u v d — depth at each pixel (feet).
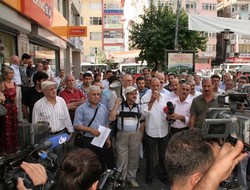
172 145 4.15
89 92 14.56
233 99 4.71
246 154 3.69
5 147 14.37
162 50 62.49
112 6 209.87
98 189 6.34
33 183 5.06
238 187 8.25
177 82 19.53
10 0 22.20
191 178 3.89
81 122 14.49
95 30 205.46
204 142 4.05
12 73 16.62
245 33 18.80
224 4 183.62
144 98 16.56
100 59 182.19
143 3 145.79
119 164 15.40
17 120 15.25
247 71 51.11
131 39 66.80
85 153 5.20
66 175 4.93
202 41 63.72
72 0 75.10
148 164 16.25
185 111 16.43
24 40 31.68
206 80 14.49
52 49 52.95
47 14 34.73
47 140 7.12
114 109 15.02
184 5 160.15
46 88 13.76
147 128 16.20
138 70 72.90
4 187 5.32
